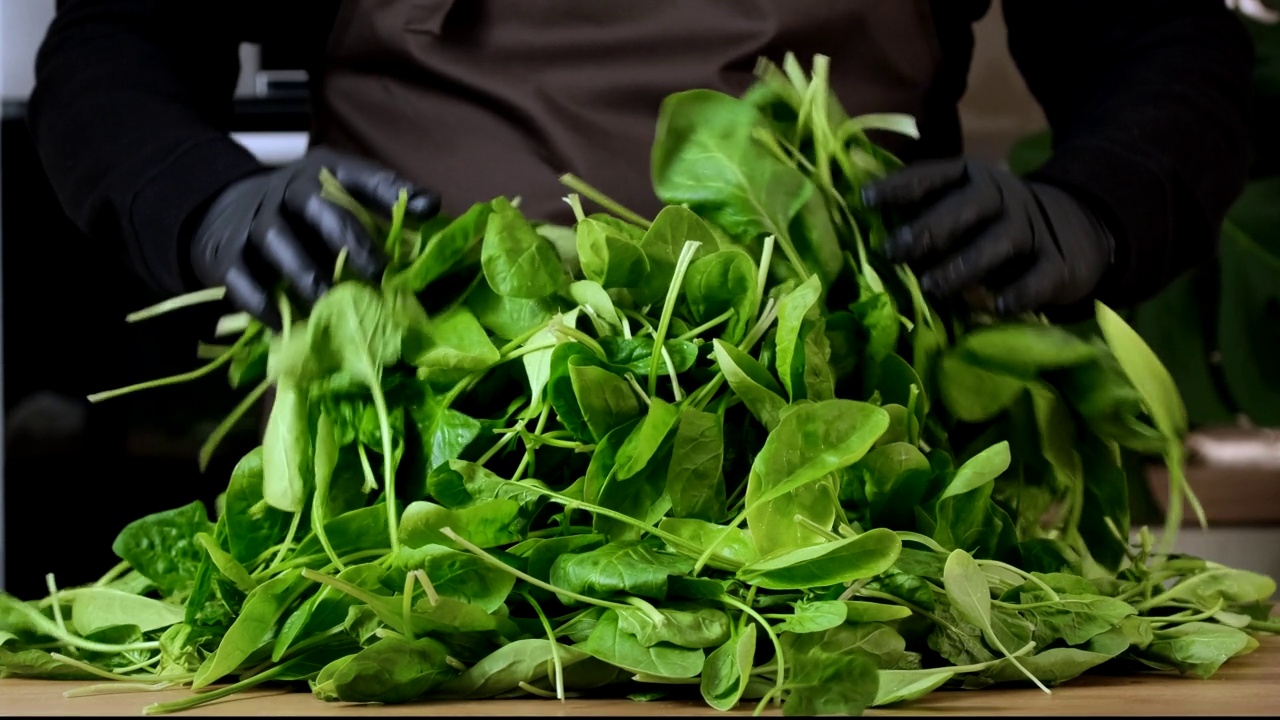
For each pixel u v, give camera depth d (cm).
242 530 179
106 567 306
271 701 167
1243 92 219
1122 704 166
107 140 206
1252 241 326
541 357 176
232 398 305
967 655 170
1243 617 188
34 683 176
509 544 173
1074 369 189
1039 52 232
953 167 189
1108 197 200
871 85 212
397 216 179
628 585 167
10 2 316
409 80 212
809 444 170
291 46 228
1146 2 223
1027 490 190
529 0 208
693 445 172
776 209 181
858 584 169
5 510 302
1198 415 330
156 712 163
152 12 219
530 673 166
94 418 304
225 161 200
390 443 174
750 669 164
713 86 206
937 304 189
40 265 301
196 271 196
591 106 207
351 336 176
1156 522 285
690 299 178
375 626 169
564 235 184
